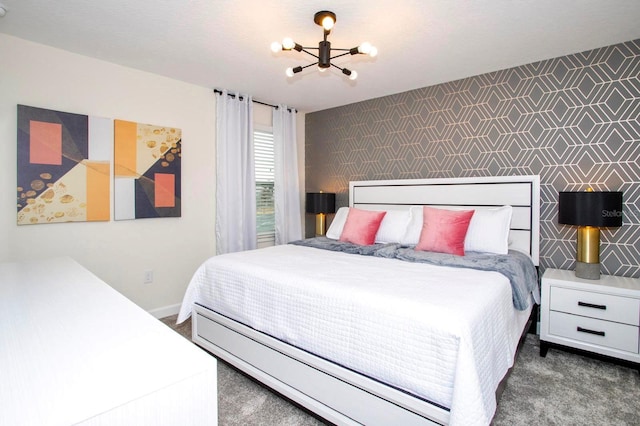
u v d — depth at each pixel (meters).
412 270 2.11
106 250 2.86
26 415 0.54
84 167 2.70
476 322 1.36
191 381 0.67
